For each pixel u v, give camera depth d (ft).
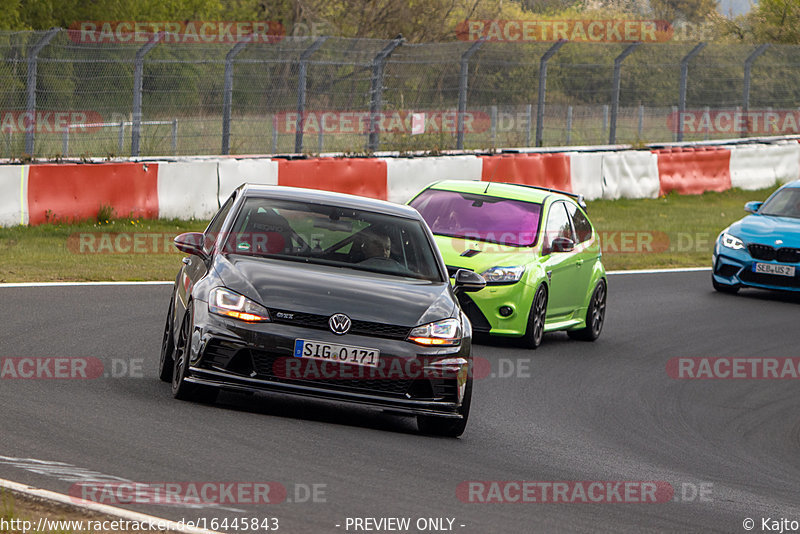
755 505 81.66
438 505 71.00
